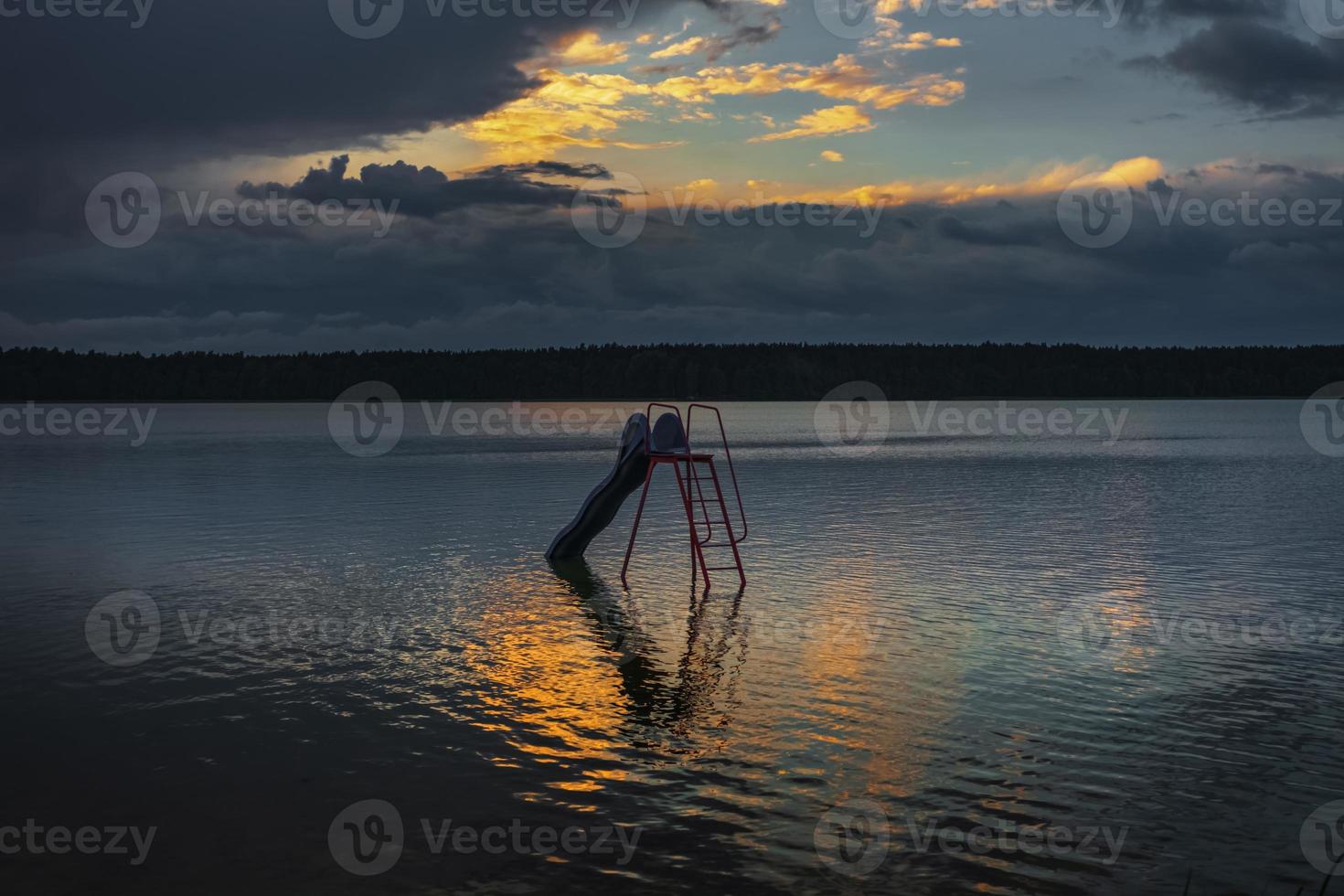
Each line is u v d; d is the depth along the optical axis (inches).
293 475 1357.0
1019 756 297.9
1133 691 362.6
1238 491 1123.3
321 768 288.5
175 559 665.6
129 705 347.9
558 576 600.4
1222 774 284.8
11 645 430.3
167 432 2891.2
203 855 234.5
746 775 283.0
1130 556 669.3
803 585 568.1
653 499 1061.8
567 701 350.6
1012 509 946.7
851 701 350.0
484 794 270.2
